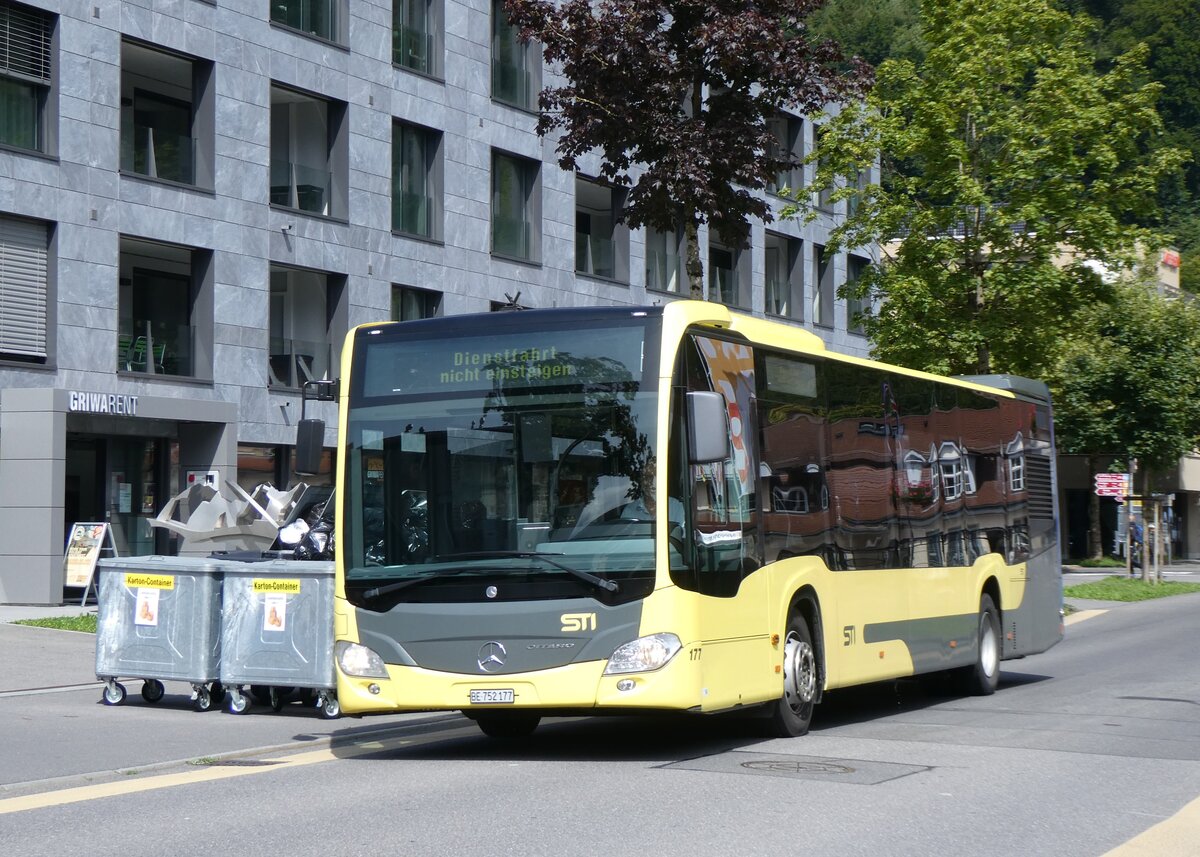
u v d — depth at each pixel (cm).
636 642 1073
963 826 837
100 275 2870
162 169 3033
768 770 1048
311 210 3366
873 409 1452
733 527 1160
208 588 1456
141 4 2947
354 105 3403
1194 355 5162
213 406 3009
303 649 1410
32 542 2686
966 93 2609
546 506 1105
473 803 909
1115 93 2659
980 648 1672
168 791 980
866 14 6794
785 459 1261
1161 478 6594
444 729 1369
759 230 4806
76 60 2836
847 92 2169
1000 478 1795
